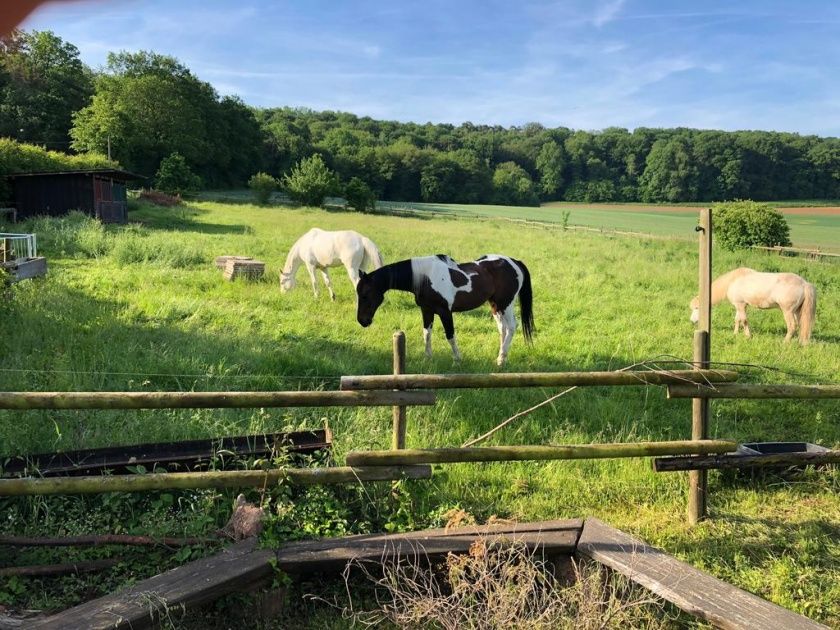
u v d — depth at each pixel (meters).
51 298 9.95
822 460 5.00
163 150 73.19
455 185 105.06
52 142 64.81
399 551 3.89
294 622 3.73
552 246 25.94
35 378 6.64
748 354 9.77
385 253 20.17
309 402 4.24
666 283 16.52
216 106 85.75
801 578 4.15
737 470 5.67
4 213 24.48
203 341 8.30
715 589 3.66
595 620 3.53
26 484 3.83
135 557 4.04
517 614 3.64
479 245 25.16
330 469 4.30
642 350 9.70
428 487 4.94
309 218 38.19
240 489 4.64
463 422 6.16
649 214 83.00
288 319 10.34
